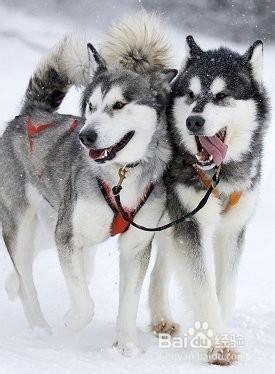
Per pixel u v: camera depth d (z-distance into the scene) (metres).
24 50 12.59
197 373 3.49
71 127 4.33
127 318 3.90
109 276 5.20
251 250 5.95
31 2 14.73
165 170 3.99
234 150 3.99
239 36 14.59
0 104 9.08
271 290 5.09
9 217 4.54
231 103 3.93
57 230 3.98
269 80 11.09
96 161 3.73
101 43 4.46
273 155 7.79
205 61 4.05
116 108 3.81
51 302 4.71
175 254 4.10
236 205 4.09
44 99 4.81
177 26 14.46
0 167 4.65
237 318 4.52
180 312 4.74
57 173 4.27
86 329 4.25
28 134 4.54
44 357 3.47
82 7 14.55
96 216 3.86
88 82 4.25
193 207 4.02
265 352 3.91
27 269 4.42
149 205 3.89
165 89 4.00
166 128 4.00
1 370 3.11
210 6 14.66
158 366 3.59
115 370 3.39
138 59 4.34
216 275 4.33
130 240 3.94
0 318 4.46
